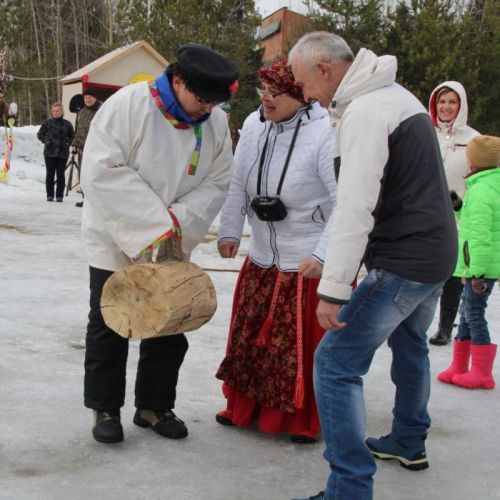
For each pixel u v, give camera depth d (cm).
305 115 344
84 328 520
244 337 359
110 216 313
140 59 1442
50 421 356
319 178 340
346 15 1639
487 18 1702
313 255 327
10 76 2780
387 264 267
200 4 1883
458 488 319
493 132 1636
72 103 1382
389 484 317
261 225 356
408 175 263
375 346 272
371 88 264
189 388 417
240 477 314
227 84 304
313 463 333
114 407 338
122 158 312
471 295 445
